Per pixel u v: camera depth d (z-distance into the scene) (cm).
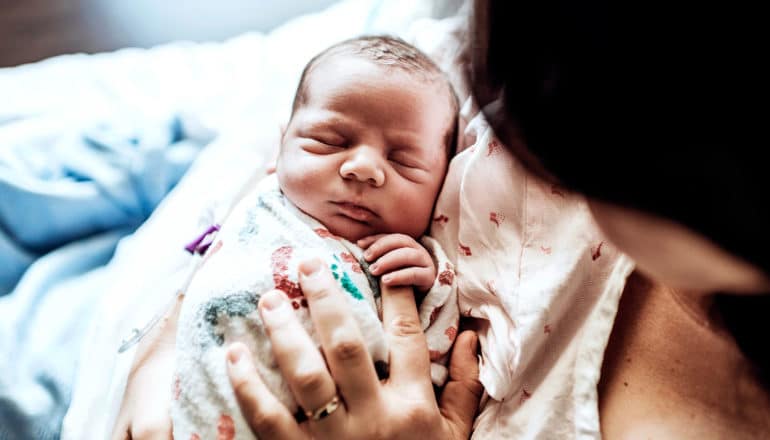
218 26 200
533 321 63
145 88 117
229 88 117
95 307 86
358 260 71
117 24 201
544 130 37
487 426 64
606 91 33
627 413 62
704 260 40
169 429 66
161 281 82
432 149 78
